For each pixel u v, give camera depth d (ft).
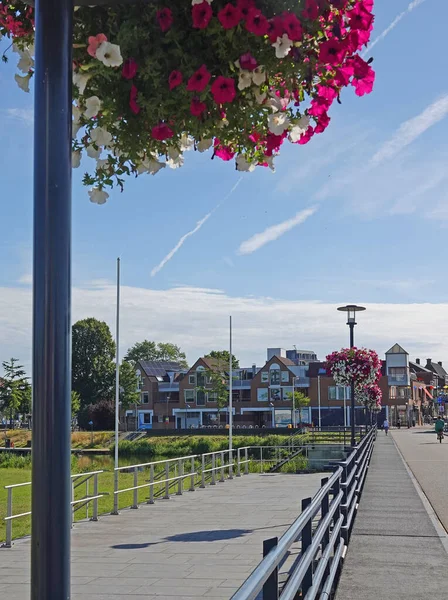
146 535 42.16
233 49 9.76
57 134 8.36
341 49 9.91
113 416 322.34
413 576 27.45
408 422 337.93
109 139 10.32
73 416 326.44
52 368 8.02
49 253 8.20
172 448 209.97
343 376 104.17
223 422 333.01
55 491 7.85
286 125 10.58
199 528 44.78
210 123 10.39
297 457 130.93
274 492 67.15
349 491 40.14
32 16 10.53
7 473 144.25
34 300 8.20
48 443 7.91
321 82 11.10
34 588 7.77
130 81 9.91
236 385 335.67
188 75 9.76
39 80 8.44
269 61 9.98
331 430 236.43
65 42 8.50
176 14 9.62
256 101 10.48
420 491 59.16
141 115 10.18
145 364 351.05
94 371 339.57
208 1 9.18
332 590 25.14
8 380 323.57
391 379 338.75
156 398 342.64
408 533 37.70
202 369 334.44
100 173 11.35
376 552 32.37
